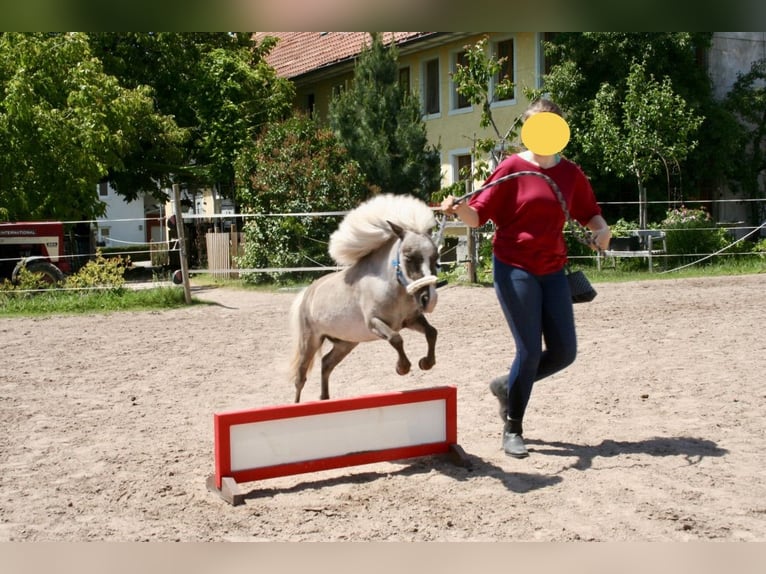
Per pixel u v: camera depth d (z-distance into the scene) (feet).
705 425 19.93
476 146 57.57
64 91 60.03
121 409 23.12
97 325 40.29
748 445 18.29
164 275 70.59
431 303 16.15
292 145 62.49
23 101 54.34
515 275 16.58
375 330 17.56
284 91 90.33
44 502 15.44
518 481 16.19
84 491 16.08
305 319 20.12
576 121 68.59
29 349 33.45
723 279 52.90
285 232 59.41
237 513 14.80
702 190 74.69
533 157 16.78
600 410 21.59
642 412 21.31
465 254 65.36
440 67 84.53
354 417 17.02
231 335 36.76
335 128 70.33
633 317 37.81
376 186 63.57
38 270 52.06
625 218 70.44
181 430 20.79
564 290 17.07
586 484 15.88
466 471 16.98
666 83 60.85
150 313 44.65
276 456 16.24
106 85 61.36
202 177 81.56
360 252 18.03
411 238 16.67
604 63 68.95
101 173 58.85
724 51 75.56
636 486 15.70
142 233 143.64
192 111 84.12
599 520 14.02
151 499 15.60
